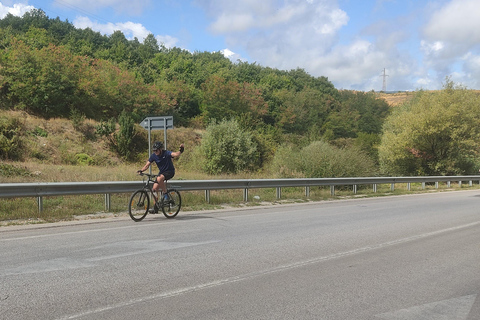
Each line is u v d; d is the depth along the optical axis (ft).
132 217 29.04
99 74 141.18
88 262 17.37
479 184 98.78
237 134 93.40
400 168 116.47
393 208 41.57
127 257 18.39
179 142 127.03
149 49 319.68
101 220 29.43
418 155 109.09
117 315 11.57
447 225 29.99
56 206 33.73
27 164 63.52
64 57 128.77
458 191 73.10
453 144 106.83
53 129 102.73
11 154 80.38
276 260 18.54
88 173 55.67
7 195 28.35
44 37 229.66
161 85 199.31
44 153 89.71
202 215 33.91
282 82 341.41
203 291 13.94
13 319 11.08
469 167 114.32
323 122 291.38
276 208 40.73
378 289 14.61
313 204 45.78
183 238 23.16
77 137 105.09
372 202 48.80
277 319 11.57
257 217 33.14
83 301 12.64
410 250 21.29
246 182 45.47
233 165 92.27
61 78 120.78
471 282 15.67
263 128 145.07
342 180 58.34
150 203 31.09
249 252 20.02
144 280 15.02
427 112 104.83
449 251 21.12
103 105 137.90
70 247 20.25
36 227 26.02
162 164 30.37
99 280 14.87
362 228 28.12
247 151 94.12
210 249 20.47
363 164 74.69
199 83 248.32
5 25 269.03
